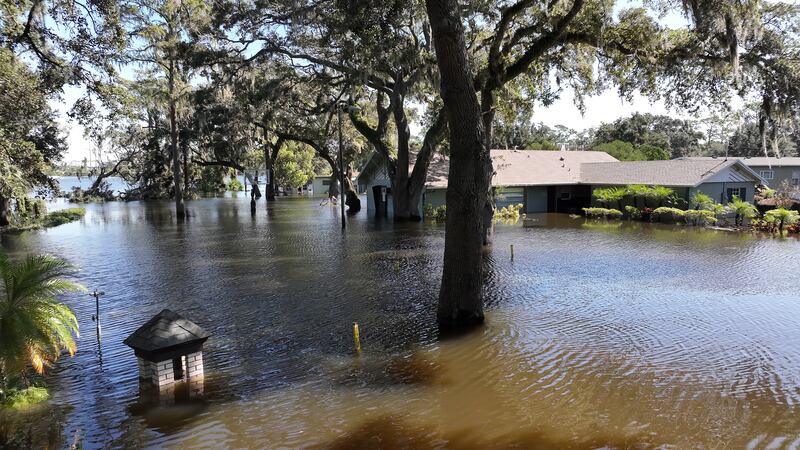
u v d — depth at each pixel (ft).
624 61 62.64
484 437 20.93
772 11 51.08
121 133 188.34
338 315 38.04
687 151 218.38
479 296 35.81
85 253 68.18
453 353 30.22
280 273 53.26
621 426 21.50
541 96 72.64
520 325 34.91
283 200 187.62
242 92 111.96
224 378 27.12
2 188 64.85
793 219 80.59
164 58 102.17
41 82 57.72
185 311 39.60
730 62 51.37
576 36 60.08
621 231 84.28
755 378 25.84
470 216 35.17
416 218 104.22
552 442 20.43
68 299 43.39
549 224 95.81
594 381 25.94
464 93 34.71
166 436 21.38
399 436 21.18
